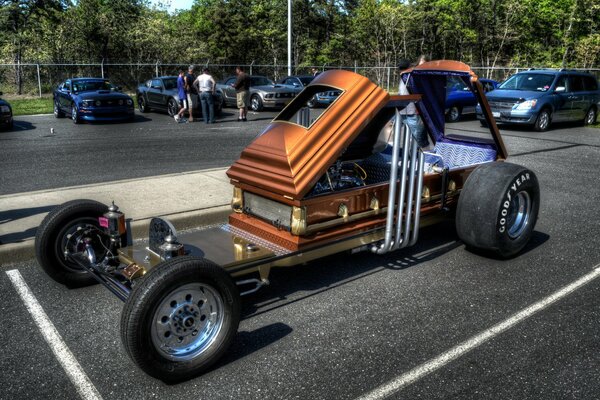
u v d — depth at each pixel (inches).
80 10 1221.7
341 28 1847.9
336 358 141.3
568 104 653.9
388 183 188.9
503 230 203.0
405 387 127.8
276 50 1737.2
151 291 120.2
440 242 238.8
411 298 179.0
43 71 1101.1
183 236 180.5
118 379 132.3
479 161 247.9
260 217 183.2
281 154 169.8
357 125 173.0
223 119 722.8
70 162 397.1
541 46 1846.7
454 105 704.4
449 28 1760.6
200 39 1680.6
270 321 162.9
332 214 173.3
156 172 360.5
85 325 159.9
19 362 139.4
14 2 1151.6
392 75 1512.1
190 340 131.8
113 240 171.0
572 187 343.9
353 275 200.1
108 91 684.7
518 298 178.7
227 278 132.9
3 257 205.9
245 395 125.3
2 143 492.4
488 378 131.5
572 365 137.5
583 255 220.7
